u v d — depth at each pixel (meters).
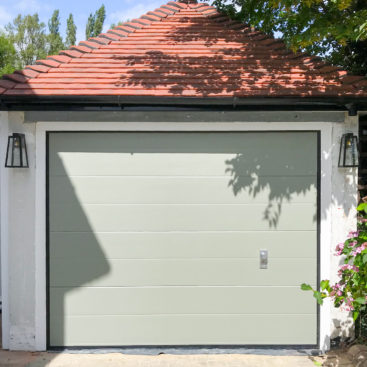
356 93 4.73
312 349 5.09
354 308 4.36
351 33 4.81
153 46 5.68
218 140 5.12
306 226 5.12
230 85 4.90
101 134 5.09
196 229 5.11
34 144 5.01
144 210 5.11
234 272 5.12
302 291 5.13
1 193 5.04
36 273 5.03
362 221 4.79
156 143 5.11
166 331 5.12
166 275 5.11
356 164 4.94
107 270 5.10
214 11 6.56
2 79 4.95
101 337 5.11
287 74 5.18
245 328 5.13
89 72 5.12
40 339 5.04
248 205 5.12
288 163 5.12
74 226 5.09
